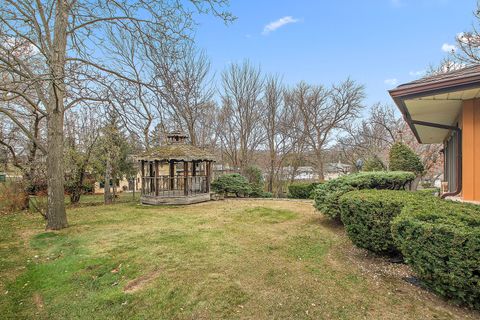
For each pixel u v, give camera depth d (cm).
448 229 250
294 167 2197
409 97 395
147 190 1143
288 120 2112
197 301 304
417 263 279
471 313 258
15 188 1030
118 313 285
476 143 388
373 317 263
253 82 1967
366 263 407
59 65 565
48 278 376
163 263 416
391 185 647
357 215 422
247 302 299
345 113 2145
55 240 561
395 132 1931
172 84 659
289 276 364
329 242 525
